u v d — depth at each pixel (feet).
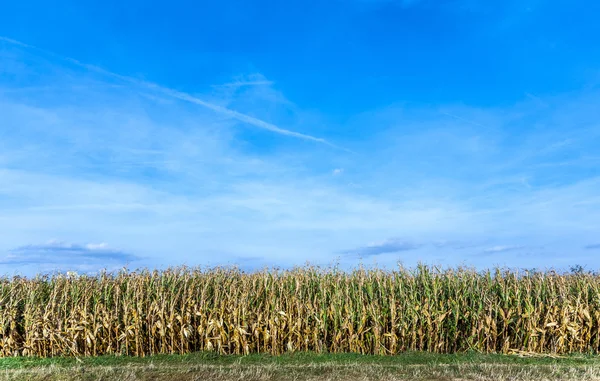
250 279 48.52
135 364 38.75
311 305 44.29
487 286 46.14
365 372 34.53
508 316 42.65
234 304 43.98
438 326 42.50
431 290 45.09
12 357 42.04
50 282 47.96
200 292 46.14
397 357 40.70
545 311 43.93
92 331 43.04
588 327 42.73
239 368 36.29
